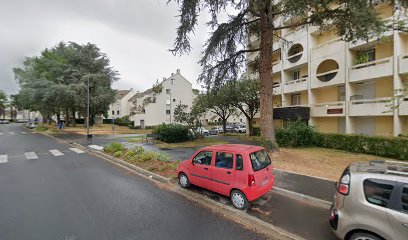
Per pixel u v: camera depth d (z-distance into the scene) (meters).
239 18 11.38
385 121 14.47
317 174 8.18
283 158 10.44
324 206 5.56
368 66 14.21
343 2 7.54
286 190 6.47
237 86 23.52
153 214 5.12
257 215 5.07
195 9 9.45
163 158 10.37
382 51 14.45
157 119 44.03
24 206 5.53
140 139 22.62
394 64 12.77
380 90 14.57
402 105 12.48
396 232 3.03
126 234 4.21
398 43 12.69
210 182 6.04
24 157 12.55
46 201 5.87
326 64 18.47
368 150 12.23
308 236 4.18
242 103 28.64
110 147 13.85
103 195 6.37
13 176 8.37
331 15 8.47
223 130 35.00
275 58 25.05
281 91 22.30
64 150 15.35
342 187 3.68
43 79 32.94
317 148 14.49
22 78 42.62
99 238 4.07
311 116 18.91
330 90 18.03
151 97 45.66
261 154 5.89
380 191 3.29
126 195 6.39
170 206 5.61
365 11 6.80
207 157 6.28
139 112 44.41
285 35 21.03
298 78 21.50
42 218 4.88
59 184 7.39
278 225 4.60
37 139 22.95
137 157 10.73
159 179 8.03
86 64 36.28
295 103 22.17
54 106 35.50
